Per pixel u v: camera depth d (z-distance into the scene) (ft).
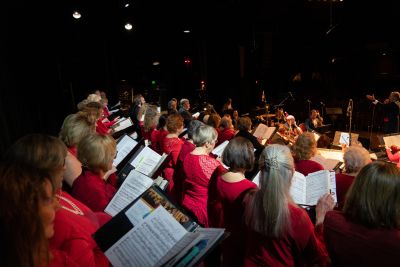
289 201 6.05
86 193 6.79
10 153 5.02
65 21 35.81
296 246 5.94
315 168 9.98
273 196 5.92
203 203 9.69
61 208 5.04
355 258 5.11
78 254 4.62
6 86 20.79
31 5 26.91
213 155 12.75
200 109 48.03
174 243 4.57
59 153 5.18
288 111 48.96
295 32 46.98
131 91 52.54
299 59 49.01
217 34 46.37
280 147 6.22
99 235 4.77
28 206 3.35
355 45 44.19
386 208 4.95
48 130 28.45
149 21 43.47
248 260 6.39
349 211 5.35
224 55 50.90
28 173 3.59
